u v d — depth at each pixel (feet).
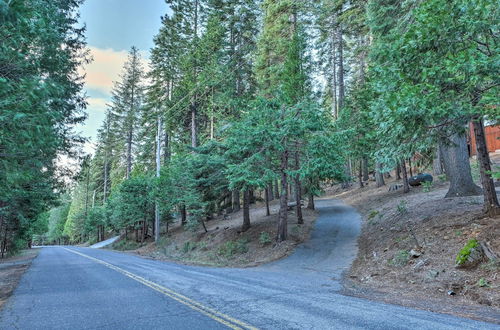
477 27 20.92
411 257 31.58
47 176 54.49
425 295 23.18
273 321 16.06
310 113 51.11
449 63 20.66
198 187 79.10
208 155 70.28
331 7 107.55
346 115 71.77
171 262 56.49
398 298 22.26
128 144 176.35
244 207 72.59
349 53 129.59
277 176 54.75
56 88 26.05
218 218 106.22
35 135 25.81
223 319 16.60
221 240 71.77
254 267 44.32
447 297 22.30
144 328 15.35
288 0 99.76
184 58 115.44
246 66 109.19
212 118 99.40
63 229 313.12
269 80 107.76
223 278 32.78
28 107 23.50
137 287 27.66
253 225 72.74
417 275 27.63
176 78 128.77
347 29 109.19
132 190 123.24
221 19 111.86
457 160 47.55
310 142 52.24
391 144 29.48
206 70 101.30
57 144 32.99
